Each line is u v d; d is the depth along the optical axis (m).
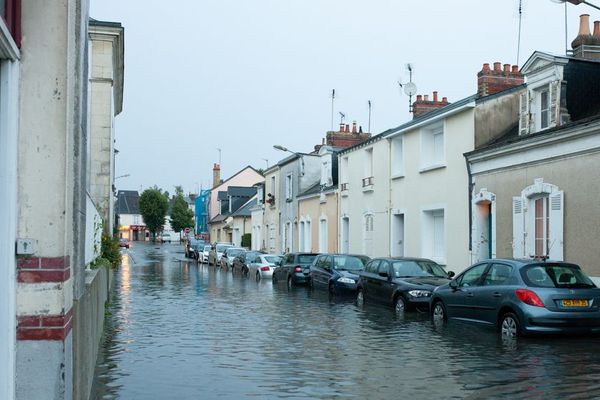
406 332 12.75
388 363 9.54
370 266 18.31
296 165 36.66
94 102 20.36
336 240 29.59
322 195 31.39
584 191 13.73
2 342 4.32
